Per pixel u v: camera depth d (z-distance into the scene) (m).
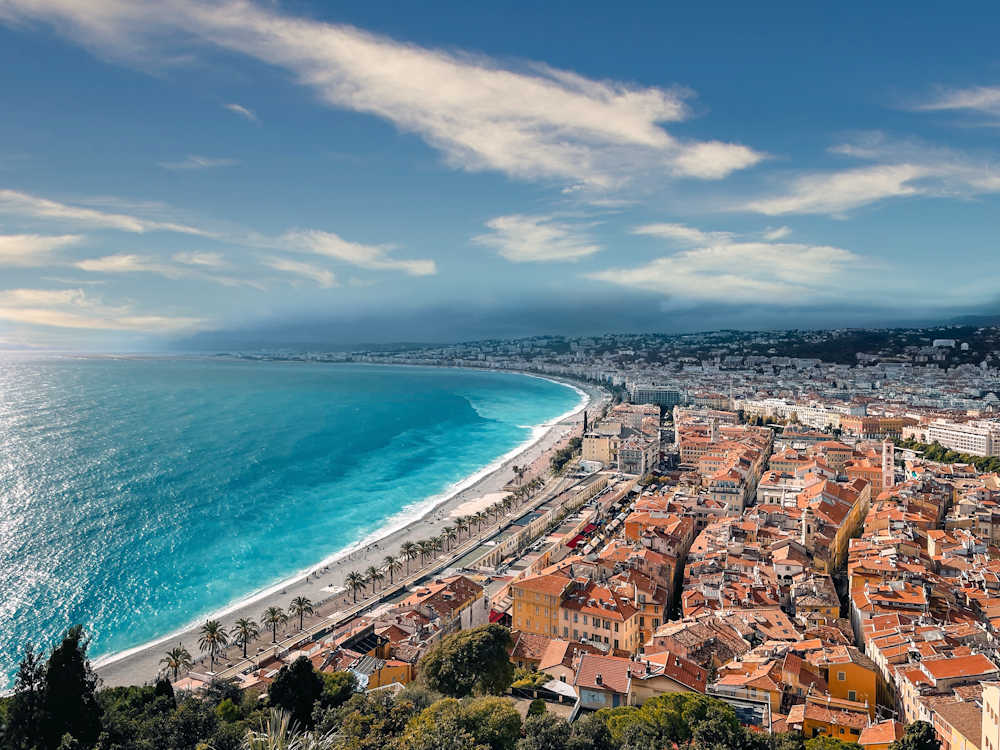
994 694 88.56
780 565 184.88
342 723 89.31
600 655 124.88
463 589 182.50
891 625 141.75
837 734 105.56
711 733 95.06
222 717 103.38
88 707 92.81
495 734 88.50
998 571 171.75
